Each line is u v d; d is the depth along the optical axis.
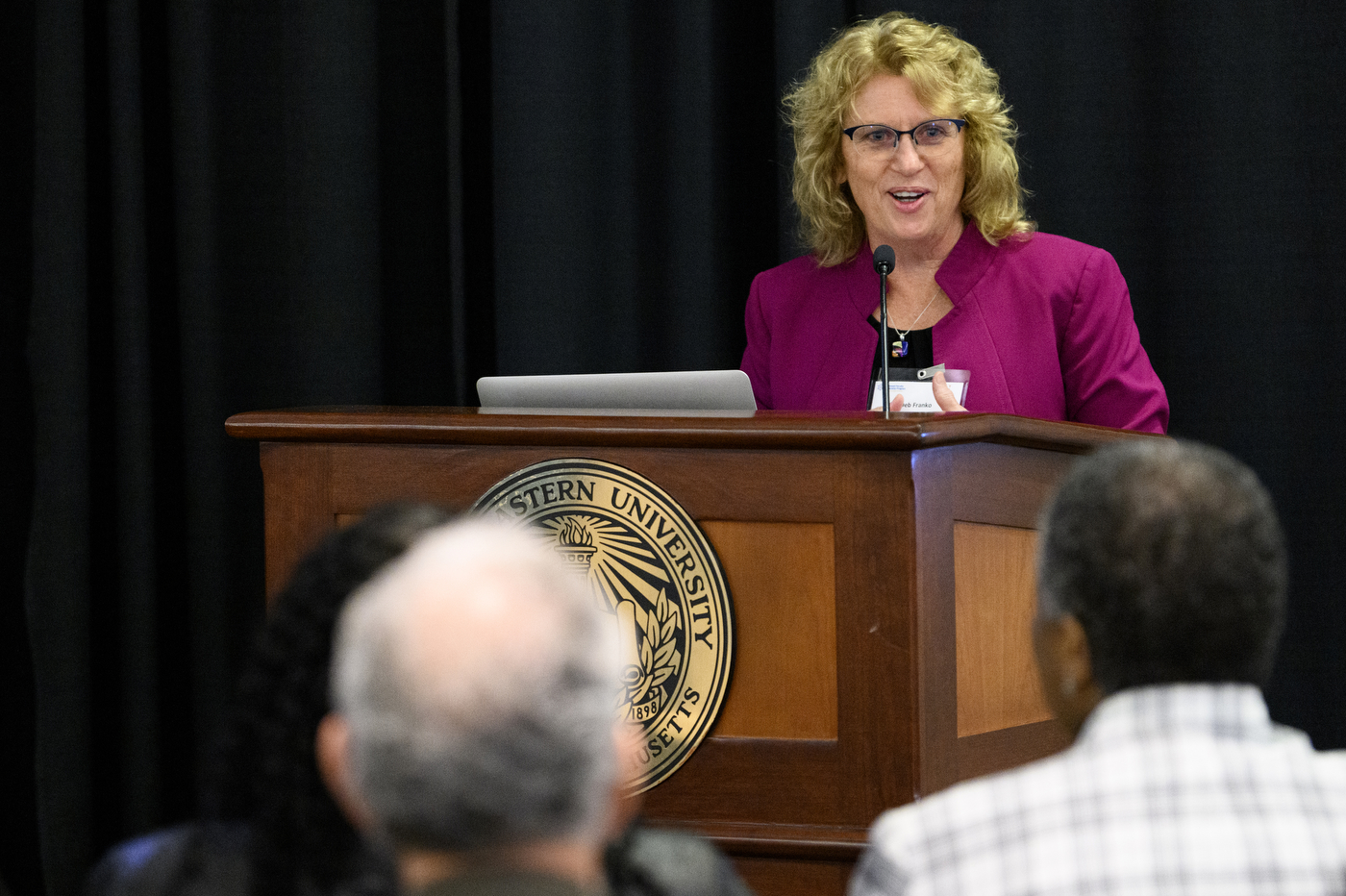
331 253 7.50
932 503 3.59
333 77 7.48
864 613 3.56
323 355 7.52
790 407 5.95
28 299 7.72
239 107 7.68
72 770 7.43
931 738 3.57
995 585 3.86
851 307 5.88
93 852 7.54
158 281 7.88
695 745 3.66
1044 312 5.62
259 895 2.10
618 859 2.21
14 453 7.73
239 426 3.98
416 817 1.66
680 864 2.23
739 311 7.54
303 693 2.14
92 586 7.73
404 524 2.23
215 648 7.57
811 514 3.59
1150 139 7.01
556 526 3.75
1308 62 6.82
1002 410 5.58
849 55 5.70
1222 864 2.08
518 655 1.68
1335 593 6.86
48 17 7.52
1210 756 2.17
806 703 3.62
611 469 3.71
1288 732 2.34
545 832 1.67
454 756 1.64
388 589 1.79
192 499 7.61
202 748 7.46
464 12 7.69
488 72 7.71
